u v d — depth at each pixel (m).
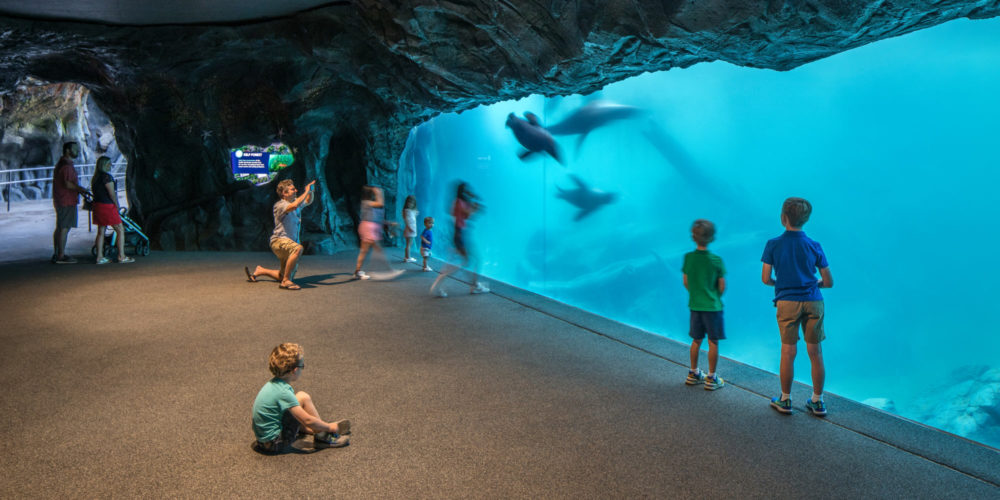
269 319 7.04
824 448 3.66
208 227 12.70
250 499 2.96
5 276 9.52
